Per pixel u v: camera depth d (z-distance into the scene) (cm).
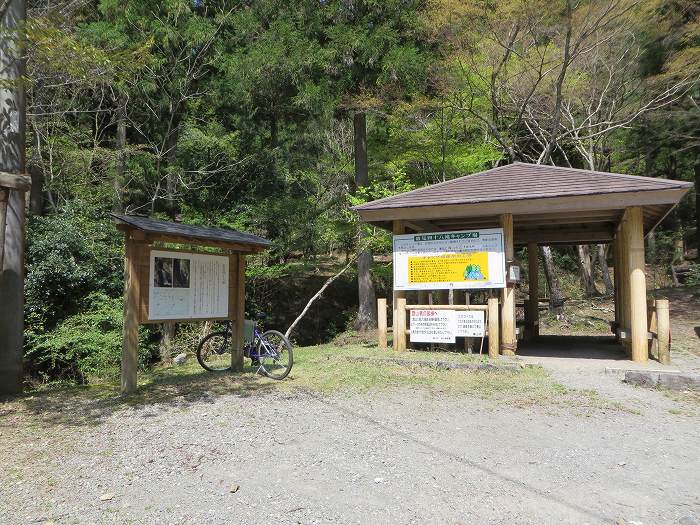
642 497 316
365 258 1384
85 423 480
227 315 720
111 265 1204
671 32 1308
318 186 1778
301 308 1703
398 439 424
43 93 1194
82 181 1324
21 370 636
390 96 1200
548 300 1380
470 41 1152
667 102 1334
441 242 812
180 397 581
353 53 1170
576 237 1073
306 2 1183
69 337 1004
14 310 628
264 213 1543
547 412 507
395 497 314
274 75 1185
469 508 299
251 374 719
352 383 641
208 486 330
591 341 1055
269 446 407
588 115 1404
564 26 1127
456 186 839
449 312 803
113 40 1192
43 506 302
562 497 315
